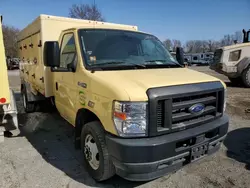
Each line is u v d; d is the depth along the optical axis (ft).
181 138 9.48
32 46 20.56
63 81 14.49
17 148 15.57
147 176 9.32
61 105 15.39
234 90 38.81
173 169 9.82
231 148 15.29
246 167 12.88
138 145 8.91
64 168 12.85
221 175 12.09
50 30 17.37
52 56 12.46
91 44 12.78
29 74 22.76
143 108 9.05
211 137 10.73
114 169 10.63
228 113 23.54
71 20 18.13
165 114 9.37
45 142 16.69
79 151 15.07
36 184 11.30
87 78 11.30
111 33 13.91
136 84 9.52
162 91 9.30
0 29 13.73
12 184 11.28
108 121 9.72
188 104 9.95
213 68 46.29
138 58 13.25
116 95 9.30
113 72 11.08
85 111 12.20
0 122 17.02
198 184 11.30
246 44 41.50
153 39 15.48
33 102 23.54
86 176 12.02
